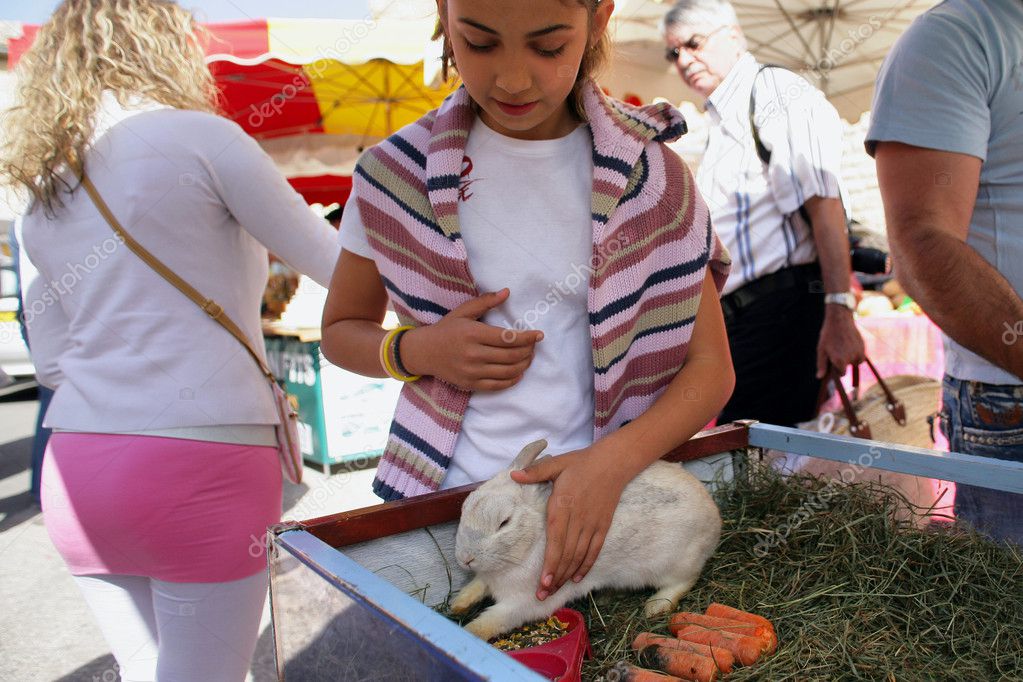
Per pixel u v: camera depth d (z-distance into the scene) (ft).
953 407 6.40
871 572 4.27
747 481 5.25
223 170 5.13
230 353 5.17
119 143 4.93
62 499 4.90
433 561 4.08
